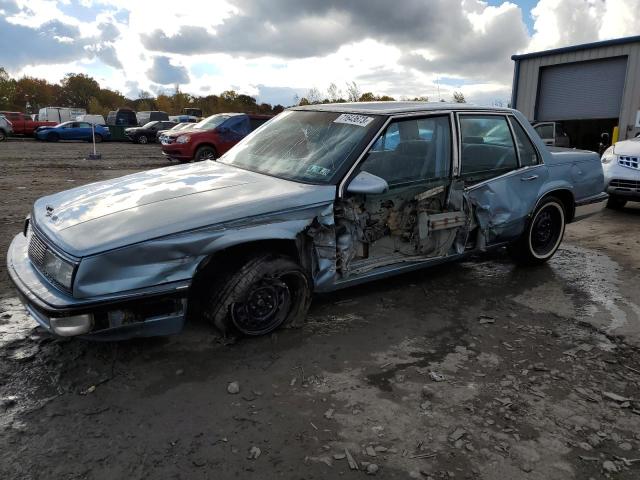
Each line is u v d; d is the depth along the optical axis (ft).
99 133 102.94
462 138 14.33
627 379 10.50
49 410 8.89
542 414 9.23
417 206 13.55
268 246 11.44
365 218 12.51
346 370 10.50
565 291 15.46
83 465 7.64
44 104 311.88
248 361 10.68
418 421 8.92
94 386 9.61
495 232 15.25
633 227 24.90
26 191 31.32
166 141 50.49
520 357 11.30
